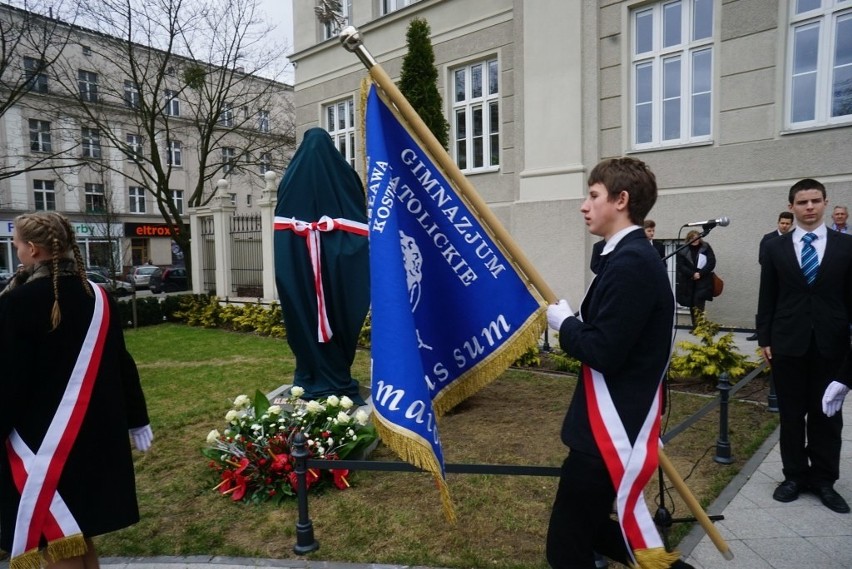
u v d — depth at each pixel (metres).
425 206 2.54
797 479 3.57
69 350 2.30
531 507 3.52
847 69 8.38
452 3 13.04
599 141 10.67
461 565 2.88
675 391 6.10
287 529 3.31
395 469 2.95
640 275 1.87
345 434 4.01
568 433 2.05
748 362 6.33
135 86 19.08
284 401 5.13
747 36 9.08
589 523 2.02
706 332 6.32
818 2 8.53
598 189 2.06
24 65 19.42
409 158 2.54
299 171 5.05
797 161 8.74
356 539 3.18
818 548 2.98
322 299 4.93
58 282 2.32
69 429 2.27
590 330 1.93
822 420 3.46
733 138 9.30
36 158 29.73
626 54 10.28
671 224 9.98
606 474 1.96
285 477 3.72
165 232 40.06
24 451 2.22
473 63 12.99
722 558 2.90
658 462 2.00
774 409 5.34
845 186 8.36
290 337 5.10
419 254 2.56
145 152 33.03
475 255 2.50
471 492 3.75
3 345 2.16
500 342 2.46
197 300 14.19
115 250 27.31
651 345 1.93
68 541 2.25
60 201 34.84
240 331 11.88
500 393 6.20
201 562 2.98
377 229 2.36
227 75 24.30
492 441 4.74
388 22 14.41
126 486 2.44
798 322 3.41
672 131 10.08
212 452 4.07
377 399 2.20
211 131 20.31
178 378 7.31
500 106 12.36
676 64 9.94
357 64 15.52
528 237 11.52
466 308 2.53
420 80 8.23
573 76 10.80
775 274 3.56
